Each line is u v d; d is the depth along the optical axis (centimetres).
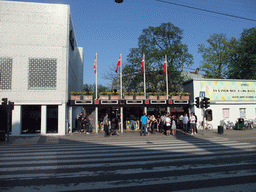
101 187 481
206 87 2231
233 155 841
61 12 1980
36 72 1900
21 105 1869
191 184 496
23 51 1892
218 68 3556
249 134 1730
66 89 1936
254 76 3266
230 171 604
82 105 2002
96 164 704
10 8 1906
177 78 3141
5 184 505
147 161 742
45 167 668
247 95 2328
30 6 1936
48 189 470
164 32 3134
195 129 1803
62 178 551
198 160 752
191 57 3109
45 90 1894
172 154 871
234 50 3522
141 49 3136
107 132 1703
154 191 452
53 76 1919
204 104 1758
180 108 2361
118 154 884
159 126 2062
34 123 1886
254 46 3253
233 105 2280
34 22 1931
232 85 2298
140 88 3294
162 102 2084
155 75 3116
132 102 2030
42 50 1920
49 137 1680
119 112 2206
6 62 1867
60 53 1944
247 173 583
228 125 2188
